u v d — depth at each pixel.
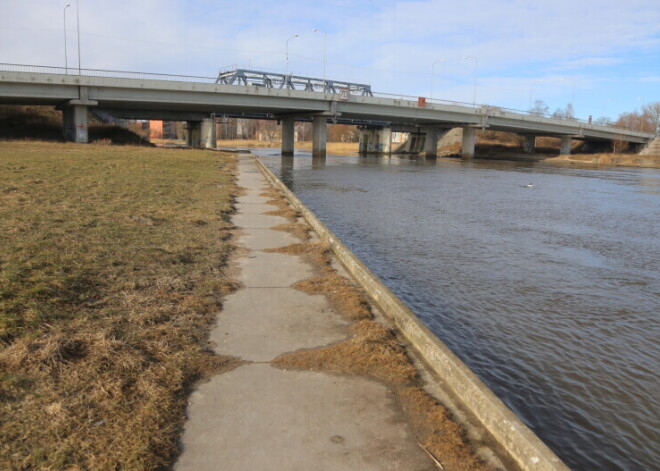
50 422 3.40
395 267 10.83
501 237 14.82
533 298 8.96
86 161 25.23
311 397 4.01
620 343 7.04
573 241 14.67
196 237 9.46
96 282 6.26
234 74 61.38
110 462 3.05
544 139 110.75
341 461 3.24
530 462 3.19
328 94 59.69
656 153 91.50
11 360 4.12
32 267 6.41
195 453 3.26
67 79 43.88
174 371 4.25
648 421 5.05
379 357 4.70
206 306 5.91
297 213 13.57
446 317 7.85
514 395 5.48
